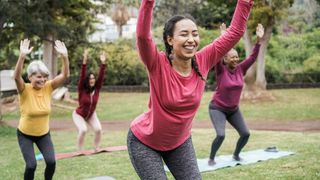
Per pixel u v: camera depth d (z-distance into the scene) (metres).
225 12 29.45
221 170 6.44
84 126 8.43
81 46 19.11
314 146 8.31
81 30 18.42
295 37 29.39
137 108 19.00
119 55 28.38
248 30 17.39
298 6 29.31
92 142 10.13
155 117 3.19
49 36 17.08
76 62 24.36
